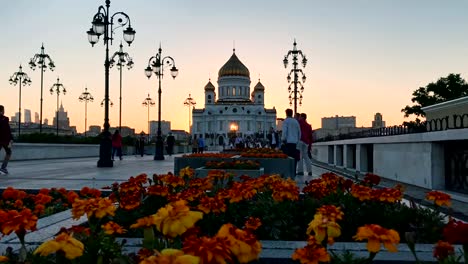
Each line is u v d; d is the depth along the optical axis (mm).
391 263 3906
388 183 14445
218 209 4566
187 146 69938
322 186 6066
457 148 11461
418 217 5305
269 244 4551
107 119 21062
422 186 12828
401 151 14867
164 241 3096
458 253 3855
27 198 7215
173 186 6367
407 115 49688
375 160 18531
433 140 11766
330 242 2828
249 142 72375
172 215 2453
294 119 16094
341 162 26516
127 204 5188
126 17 21719
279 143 36875
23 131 62156
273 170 14055
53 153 33625
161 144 32938
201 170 11312
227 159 14211
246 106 148250
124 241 3529
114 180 12812
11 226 3045
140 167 21234
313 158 44938
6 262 2943
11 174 15469
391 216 5418
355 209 5574
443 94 47250
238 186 5352
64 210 6922
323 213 3523
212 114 150125
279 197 5312
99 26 19688
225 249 2020
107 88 20984
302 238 5156
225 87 151125
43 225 5414
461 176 11203
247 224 3930
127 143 55094
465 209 8562
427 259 3912
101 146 21109
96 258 2934
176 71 31844
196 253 1992
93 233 3281
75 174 15633
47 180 12789
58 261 2592
